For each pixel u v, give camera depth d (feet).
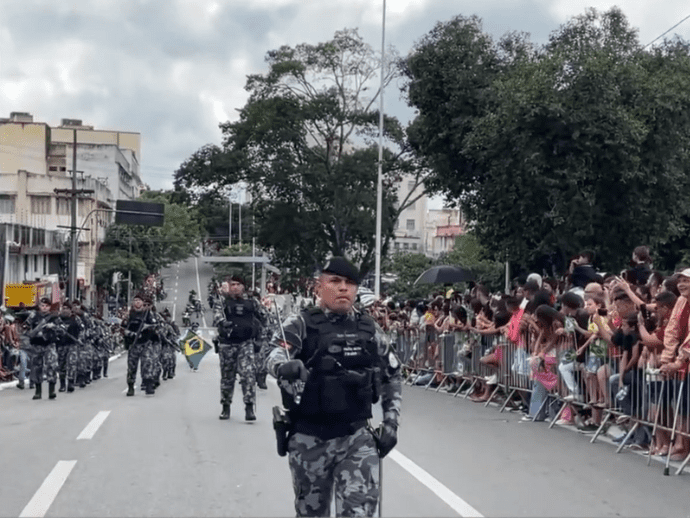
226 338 44.80
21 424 43.98
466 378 57.11
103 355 84.43
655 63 85.66
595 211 78.54
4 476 30.27
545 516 24.47
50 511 25.16
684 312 32.96
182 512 24.97
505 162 80.02
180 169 172.35
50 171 313.12
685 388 32.50
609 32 86.58
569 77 77.25
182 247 293.64
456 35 97.35
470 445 36.68
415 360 69.92
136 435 39.47
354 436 18.04
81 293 217.97
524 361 47.19
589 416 42.22
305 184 160.86
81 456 34.01
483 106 94.63
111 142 383.86
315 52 163.73
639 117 79.20
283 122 160.76
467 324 57.72
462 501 26.22
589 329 40.57
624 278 46.96
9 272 162.09
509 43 99.55
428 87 97.04
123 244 265.13
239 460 33.04
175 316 290.15
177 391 63.72
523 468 31.60
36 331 59.00
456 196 100.32
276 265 169.48
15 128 296.30
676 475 30.58
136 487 28.30
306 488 18.13
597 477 30.12
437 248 414.00
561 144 77.82
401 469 31.27
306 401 17.90
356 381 17.95
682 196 84.48
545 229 79.97
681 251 108.47
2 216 237.04
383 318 79.10
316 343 18.03
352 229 159.84
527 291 49.29
